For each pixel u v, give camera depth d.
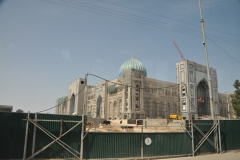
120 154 17.44
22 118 15.75
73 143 16.41
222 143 22.61
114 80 97.44
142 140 18.39
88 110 114.50
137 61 107.56
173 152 19.45
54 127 16.23
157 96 94.88
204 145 21.36
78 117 16.92
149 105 91.25
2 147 14.98
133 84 85.94
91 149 16.64
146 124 59.25
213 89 105.62
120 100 90.81
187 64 96.75
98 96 107.19
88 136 16.77
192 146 20.36
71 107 123.19
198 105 100.19
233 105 45.47
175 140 19.80
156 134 19.06
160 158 18.55
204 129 21.62
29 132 15.70
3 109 44.81
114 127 50.47
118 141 17.58
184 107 93.81
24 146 15.32
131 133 18.12
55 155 15.90
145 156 18.27
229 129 23.44
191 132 20.66
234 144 23.39
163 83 98.81
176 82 100.38
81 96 113.62
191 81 96.25
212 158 18.94
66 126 16.50
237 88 45.06
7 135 15.20
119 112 90.06
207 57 25.52
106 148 17.09
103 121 68.38
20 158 15.23
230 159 18.56
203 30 26.00
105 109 99.75
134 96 84.81
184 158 18.86
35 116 15.88
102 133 17.14
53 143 15.99
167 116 96.94
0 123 15.20
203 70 103.56
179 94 101.00
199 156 19.95
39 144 15.74
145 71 107.62
